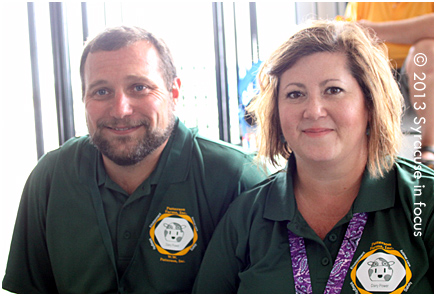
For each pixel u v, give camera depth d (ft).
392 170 3.17
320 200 3.26
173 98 4.30
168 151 4.06
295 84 3.01
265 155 3.73
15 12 8.10
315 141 2.95
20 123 8.32
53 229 4.09
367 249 2.90
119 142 3.76
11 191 8.18
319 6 7.63
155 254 3.78
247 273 3.18
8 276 4.32
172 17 8.00
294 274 3.01
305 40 3.03
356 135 2.98
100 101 3.75
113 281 3.89
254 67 7.63
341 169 3.07
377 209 2.96
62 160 4.29
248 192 3.58
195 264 3.80
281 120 3.16
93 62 3.75
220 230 3.55
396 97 3.23
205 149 4.21
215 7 7.89
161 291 3.76
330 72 2.90
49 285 4.48
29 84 8.26
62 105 8.20
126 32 3.80
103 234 3.88
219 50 7.94
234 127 8.04
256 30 7.79
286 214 3.18
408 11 6.65
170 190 3.92
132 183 4.04
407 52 6.65
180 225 3.82
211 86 8.09
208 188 3.97
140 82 3.73
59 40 8.06
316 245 3.04
